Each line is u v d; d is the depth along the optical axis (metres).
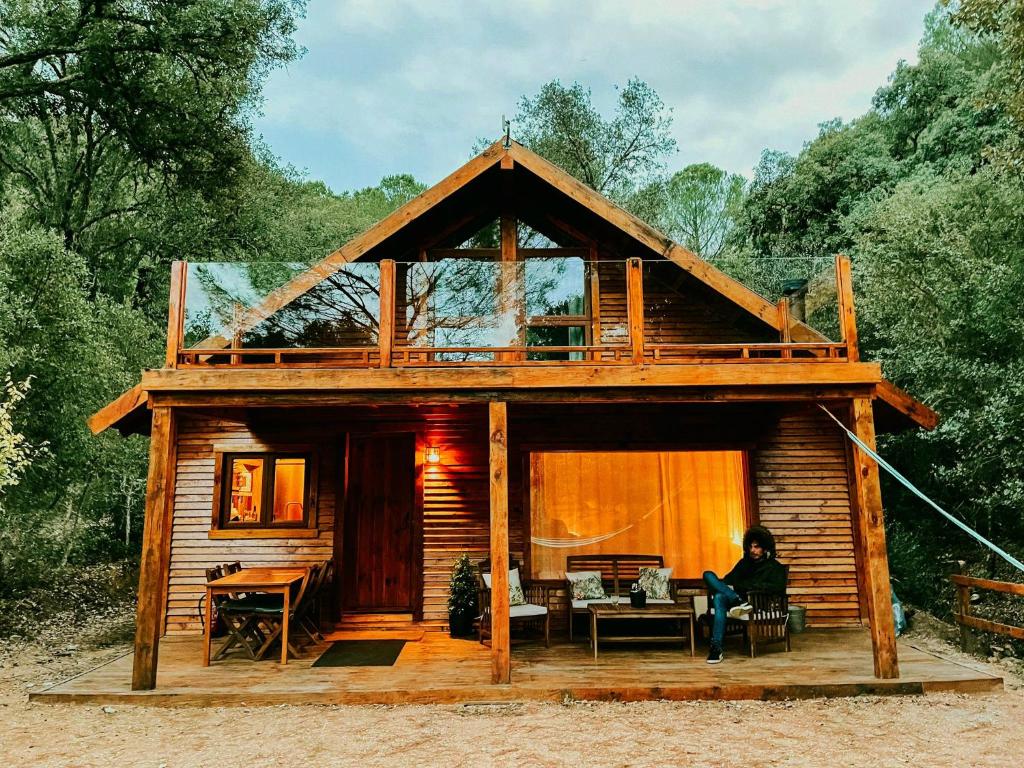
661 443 9.15
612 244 9.55
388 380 6.60
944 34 25.72
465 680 6.40
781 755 4.73
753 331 9.15
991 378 10.04
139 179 20.80
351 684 6.31
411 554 9.46
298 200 25.34
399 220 8.12
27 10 15.66
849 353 6.82
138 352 14.84
